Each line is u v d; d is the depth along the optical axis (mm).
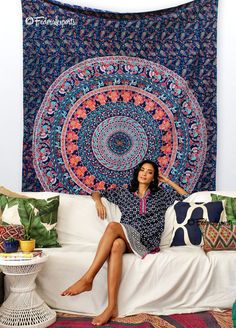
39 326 2479
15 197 3234
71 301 2816
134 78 3736
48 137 3689
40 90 3680
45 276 2834
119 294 2768
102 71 3723
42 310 2574
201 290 2807
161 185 3744
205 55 3758
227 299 2824
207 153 3775
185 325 2520
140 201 3256
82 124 3717
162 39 3744
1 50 3707
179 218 3260
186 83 3744
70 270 2840
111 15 3732
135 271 2785
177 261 2809
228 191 3619
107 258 2785
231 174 3816
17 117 3727
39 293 2838
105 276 2838
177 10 3750
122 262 2789
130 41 3736
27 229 2871
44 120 3686
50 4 3697
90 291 2816
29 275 2537
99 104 3729
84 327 2502
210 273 2812
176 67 3748
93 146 3725
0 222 3096
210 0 3746
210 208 3258
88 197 3479
